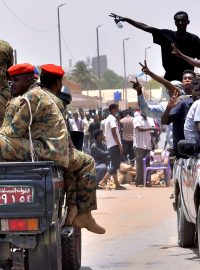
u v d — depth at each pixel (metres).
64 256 8.25
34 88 6.99
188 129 9.24
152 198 17.78
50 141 6.91
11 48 7.78
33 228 6.45
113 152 20.78
